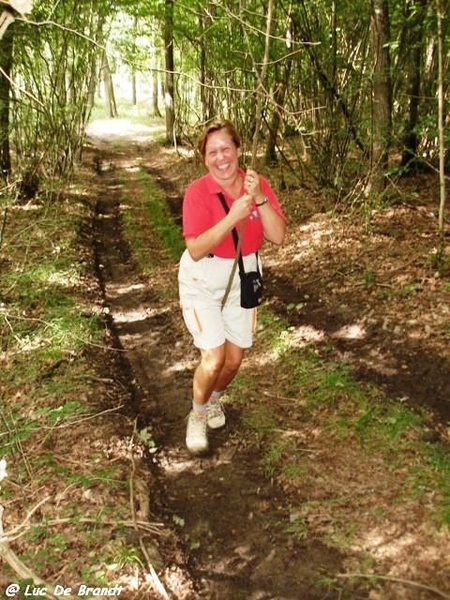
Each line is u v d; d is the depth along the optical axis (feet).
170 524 10.30
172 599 8.66
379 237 22.45
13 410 13.09
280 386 14.17
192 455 12.02
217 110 42.19
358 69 26.53
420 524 9.53
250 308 10.52
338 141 27.81
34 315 17.93
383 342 15.35
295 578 9.05
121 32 38.14
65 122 34.42
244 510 10.50
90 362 15.31
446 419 12.30
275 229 9.80
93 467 11.12
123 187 41.63
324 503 10.34
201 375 10.82
